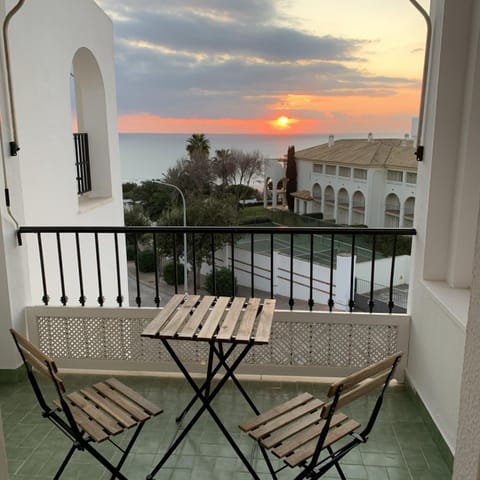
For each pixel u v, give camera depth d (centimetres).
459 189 270
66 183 475
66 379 331
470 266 271
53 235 440
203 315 242
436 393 264
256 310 247
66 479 233
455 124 270
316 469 229
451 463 237
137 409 215
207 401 231
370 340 319
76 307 333
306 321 320
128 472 237
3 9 304
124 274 709
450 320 244
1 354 323
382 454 250
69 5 486
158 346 332
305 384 322
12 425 277
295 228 315
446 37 261
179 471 238
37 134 405
